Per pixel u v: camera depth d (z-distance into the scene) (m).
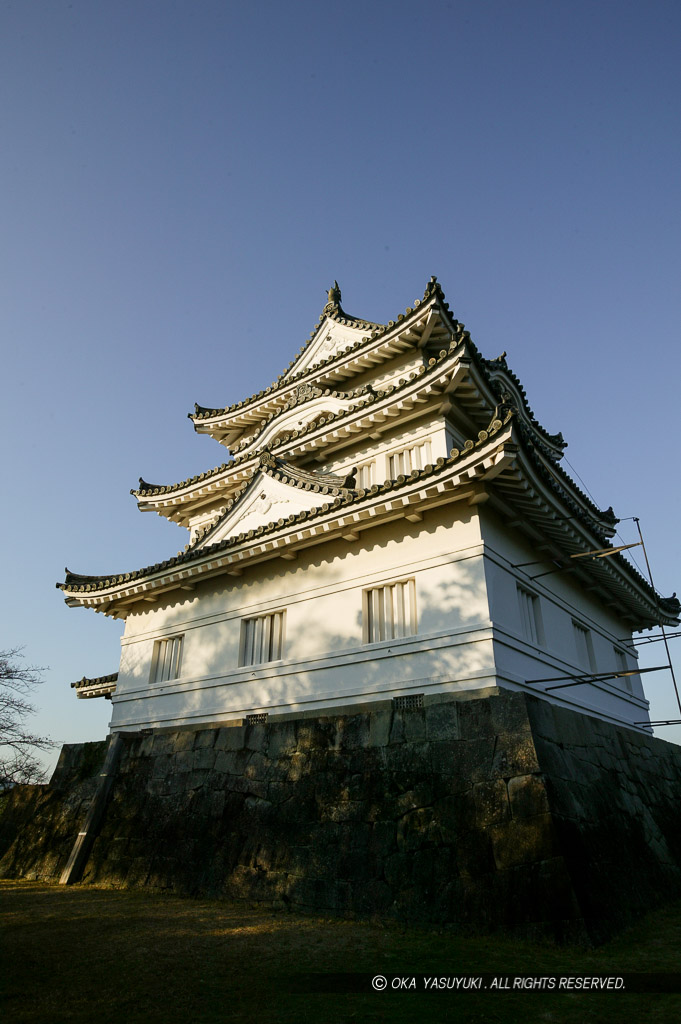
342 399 18.97
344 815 10.60
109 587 17.20
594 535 14.12
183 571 15.66
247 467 20.17
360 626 12.85
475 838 9.12
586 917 7.89
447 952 7.62
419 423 16.61
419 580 12.37
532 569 13.76
